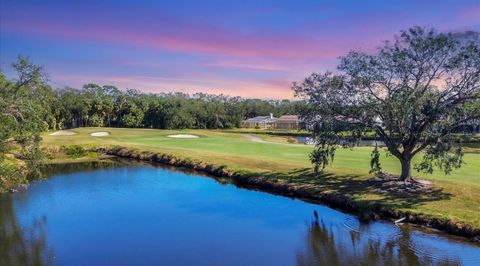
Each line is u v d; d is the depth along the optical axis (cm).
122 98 10900
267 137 7200
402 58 2095
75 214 2217
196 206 2353
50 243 1769
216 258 1586
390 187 2280
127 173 3516
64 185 3006
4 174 2530
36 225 2023
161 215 2177
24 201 2514
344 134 2297
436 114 2000
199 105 11206
